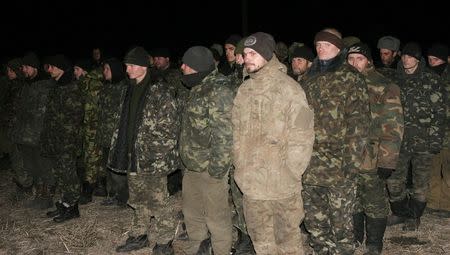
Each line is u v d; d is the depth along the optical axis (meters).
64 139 5.02
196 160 3.66
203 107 3.58
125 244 4.41
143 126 3.96
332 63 3.47
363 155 3.80
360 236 4.29
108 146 5.63
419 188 4.68
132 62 4.05
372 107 3.82
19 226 5.07
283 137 3.10
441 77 4.89
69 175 5.13
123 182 5.54
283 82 3.10
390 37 4.87
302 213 3.26
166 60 6.11
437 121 4.60
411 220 4.70
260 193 3.14
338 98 3.38
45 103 5.40
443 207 5.15
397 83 4.71
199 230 4.00
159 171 3.97
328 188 3.48
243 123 3.20
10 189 6.45
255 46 3.07
